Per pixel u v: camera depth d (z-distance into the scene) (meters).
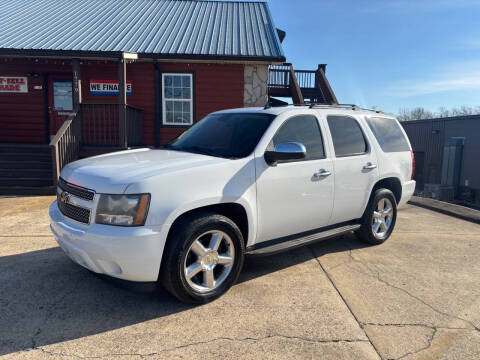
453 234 5.60
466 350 2.59
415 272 4.02
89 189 2.97
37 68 11.32
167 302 3.23
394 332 2.81
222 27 12.69
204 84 11.23
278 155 3.47
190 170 3.09
